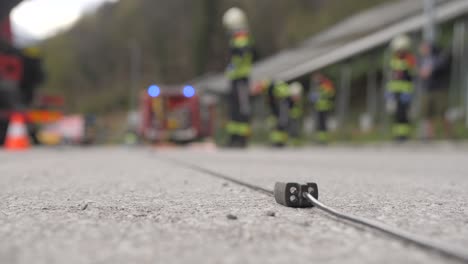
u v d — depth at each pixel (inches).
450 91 759.1
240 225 56.6
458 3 831.7
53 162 229.0
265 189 95.9
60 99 577.9
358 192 99.7
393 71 555.2
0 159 258.8
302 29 2440.9
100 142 1519.4
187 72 2696.9
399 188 110.4
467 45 773.3
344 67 1055.6
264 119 1073.5
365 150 492.4
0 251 42.1
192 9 2886.3
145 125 701.9
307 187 70.5
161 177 138.3
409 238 45.7
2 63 460.8
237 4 2716.5
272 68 1360.7
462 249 39.9
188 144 724.0
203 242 46.9
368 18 1530.5
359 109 1049.5
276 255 41.5
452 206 76.5
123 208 71.6
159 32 2883.9
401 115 555.8
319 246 44.9
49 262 38.5
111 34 2947.8
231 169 186.2
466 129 676.1
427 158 315.0
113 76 2787.9
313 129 972.6
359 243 46.0
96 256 40.7
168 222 58.8
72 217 62.3
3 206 73.4
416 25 884.6
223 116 1166.3
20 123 488.7
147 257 40.7
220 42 2637.8
